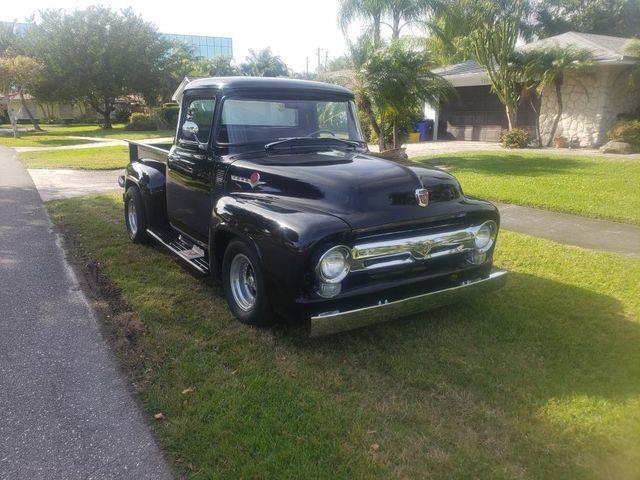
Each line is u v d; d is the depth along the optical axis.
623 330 4.39
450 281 4.21
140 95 47.84
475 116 23.39
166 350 4.08
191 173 5.25
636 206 8.62
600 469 2.81
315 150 4.95
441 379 3.66
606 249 6.62
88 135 34.97
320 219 3.67
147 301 5.03
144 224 6.59
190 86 5.34
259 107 4.89
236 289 4.50
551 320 4.58
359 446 2.98
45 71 40.69
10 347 4.18
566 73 18.30
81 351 4.10
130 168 6.84
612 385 3.58
